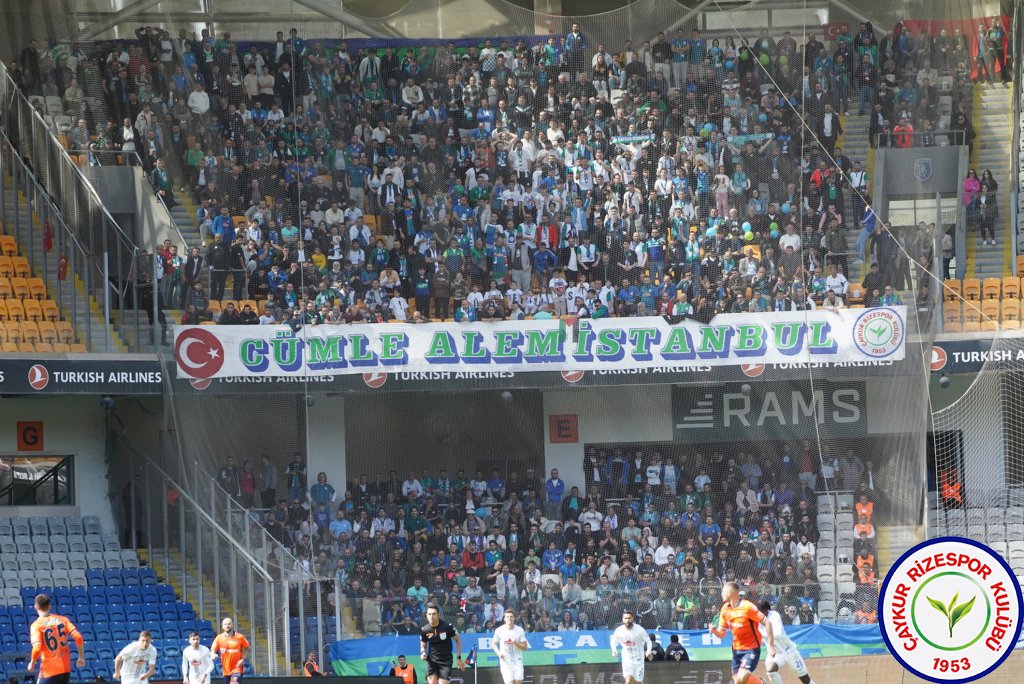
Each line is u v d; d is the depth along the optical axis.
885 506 57.78
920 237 62.28
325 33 65.88
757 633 42.12
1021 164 66.19
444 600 56.41
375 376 59.50
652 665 51.97
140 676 47.62
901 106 65.25
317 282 60.84
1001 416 63.50
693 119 63.25
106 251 60.62
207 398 58.75
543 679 53.03
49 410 63.19
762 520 58.91
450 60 64.75
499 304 60.66
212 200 62.47
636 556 58.44
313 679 49.34
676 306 60.06
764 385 60.72
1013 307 63.03
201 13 65.56
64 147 62.75
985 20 67.56
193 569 57.53
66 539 60.06
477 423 61.31
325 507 58.91
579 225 61.75
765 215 61.66
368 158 63.25
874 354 59.25
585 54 64.31
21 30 64.38
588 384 59.91
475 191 62.78
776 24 64.94
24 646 54.78
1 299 60.06
